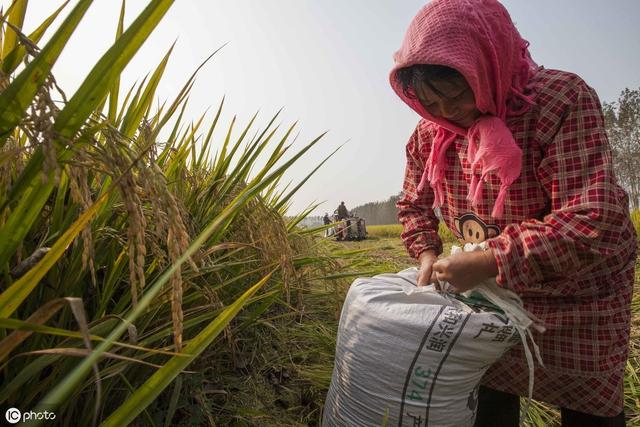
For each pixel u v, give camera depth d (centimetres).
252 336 215
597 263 113
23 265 66
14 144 78
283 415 176
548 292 123
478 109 121
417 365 122
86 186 66
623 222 109
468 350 120
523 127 121
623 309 126
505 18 118
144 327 109
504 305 124
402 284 155
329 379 201
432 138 156
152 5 56
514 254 115
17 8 82
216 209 161
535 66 131
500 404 156
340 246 513
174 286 61
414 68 117
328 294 281
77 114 60
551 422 199
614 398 126
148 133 112
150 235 90
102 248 108
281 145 175
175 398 123
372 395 126
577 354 126
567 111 115
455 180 147
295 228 293
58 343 94
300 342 242
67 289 95
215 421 153
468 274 120
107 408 115
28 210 64
